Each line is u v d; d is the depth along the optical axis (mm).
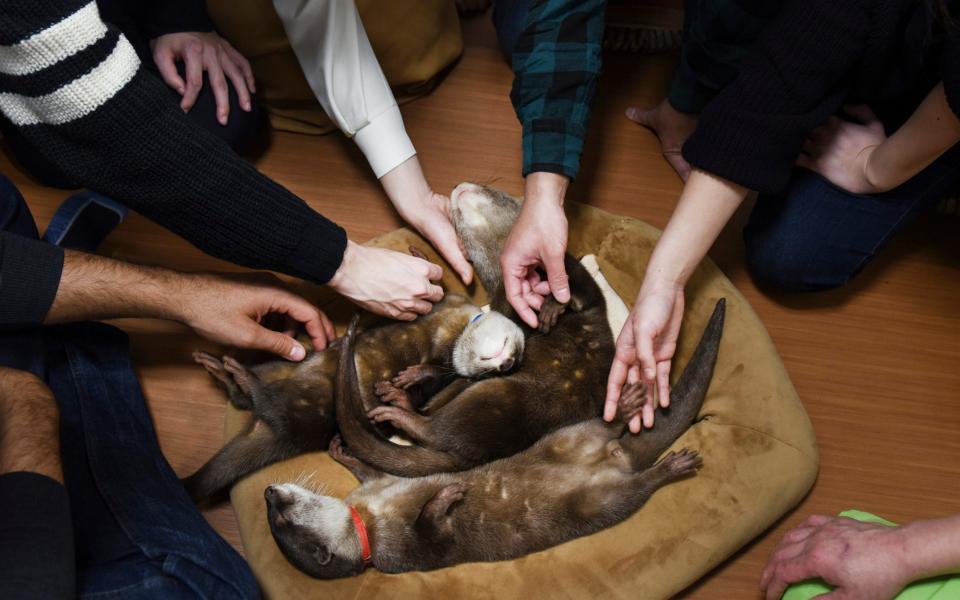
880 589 1520
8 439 1438
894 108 2102
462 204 2176
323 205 2465
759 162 1764
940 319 2289
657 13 2797
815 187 2121
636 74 2777
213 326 1857
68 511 1371
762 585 1741
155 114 1524
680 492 1831
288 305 1948
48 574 1251
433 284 2139
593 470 1859
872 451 2070
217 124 2389
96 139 1499
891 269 2373
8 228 1965
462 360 2033
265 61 2439
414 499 1858
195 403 2129
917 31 1729
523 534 1812
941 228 2447
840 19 1704
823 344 2244
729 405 1953
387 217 2445
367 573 1803
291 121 2609
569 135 1940
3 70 1419
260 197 1672
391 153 2219
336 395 1867
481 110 2666
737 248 2396
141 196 1598
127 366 2008
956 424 2119
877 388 2172
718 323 1934
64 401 1801
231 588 1534
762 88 1762
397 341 2080
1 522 1299
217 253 1738
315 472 1940
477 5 2898
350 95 2168
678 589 1752
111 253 2334
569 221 2277
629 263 2213
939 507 1988
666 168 2557
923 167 1901
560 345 2072
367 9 2355
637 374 1892
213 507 1990
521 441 1987
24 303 1675
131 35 2340
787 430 1906
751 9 2059
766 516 1833
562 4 1942
